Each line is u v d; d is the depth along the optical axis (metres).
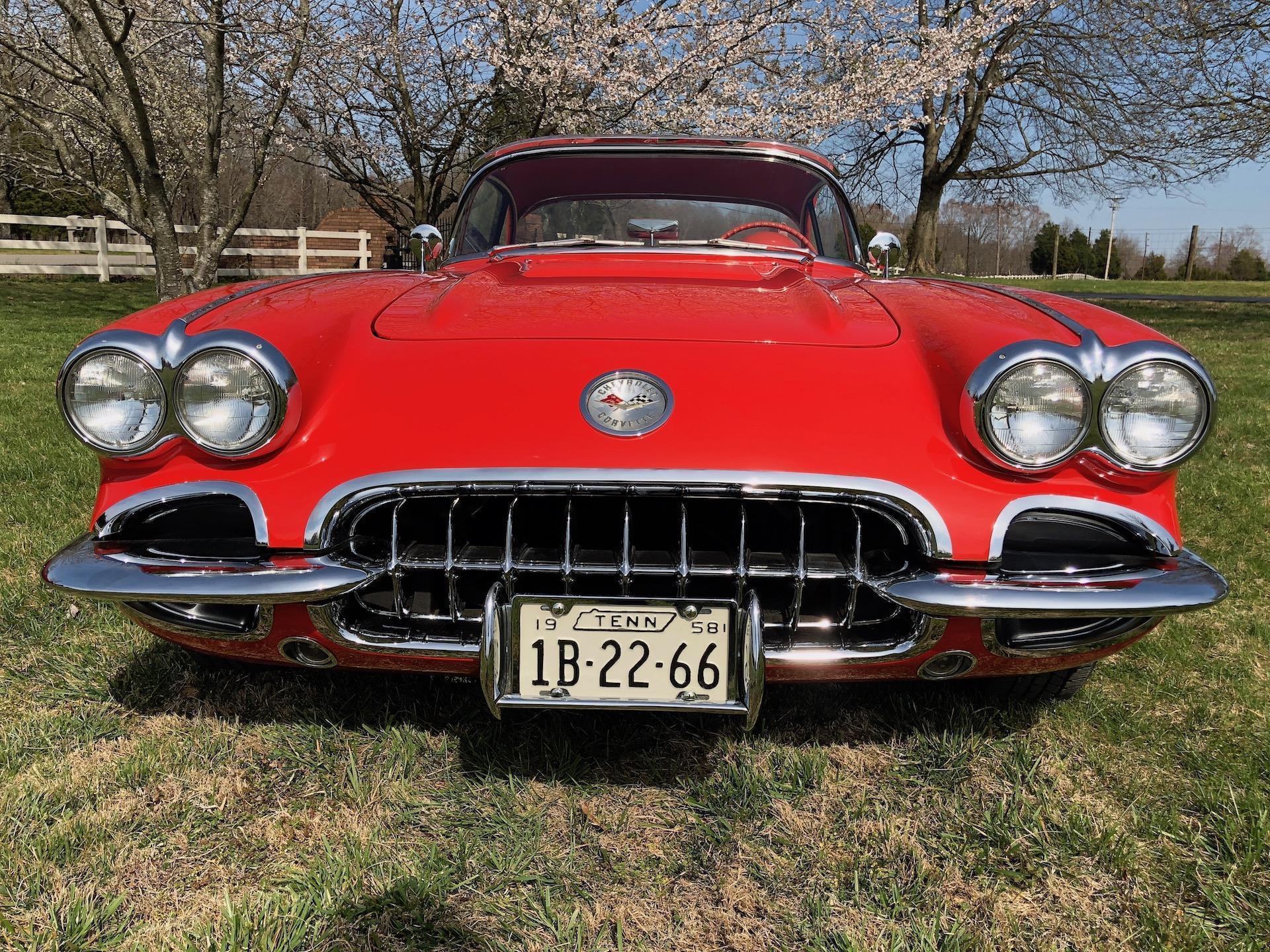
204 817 1.58
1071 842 1.54
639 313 1.80
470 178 2.87
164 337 1.54
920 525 1.48
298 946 1.30
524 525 1.60
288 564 1.50
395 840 1.54
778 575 1.50
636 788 1.71
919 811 1.65
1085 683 2.06
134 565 1.53
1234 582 2.72
